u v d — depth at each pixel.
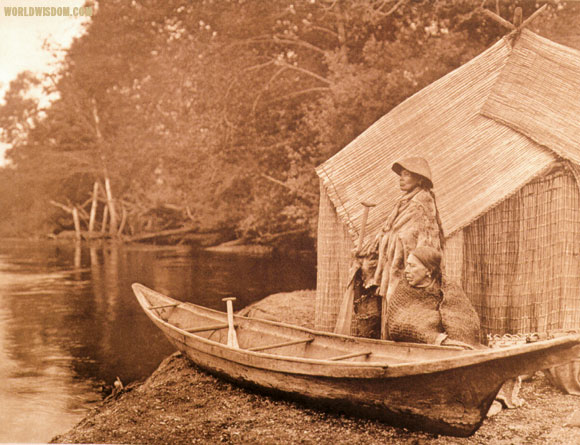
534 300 6.36
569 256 6.32
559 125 6.30
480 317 6.50
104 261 19.80
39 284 15.44
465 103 6.79
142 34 16.86
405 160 6.21
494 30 10.98
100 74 20.53
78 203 28.91
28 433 5.95
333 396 5.40
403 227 6.14
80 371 8.09
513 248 6.40
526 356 4.57
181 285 14.30
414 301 5.82
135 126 19.16
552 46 6.53
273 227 16.83
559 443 4.79
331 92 12.86
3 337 9.96
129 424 5.51
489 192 6.41
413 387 4.96
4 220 29.34
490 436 4.98
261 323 7.04
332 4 13.17
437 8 11.45
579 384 5.81
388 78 11.12
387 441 5.00
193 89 15.62
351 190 7.09
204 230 20.70
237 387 6.36
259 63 15.17
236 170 15.56
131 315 11.66
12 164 27.84
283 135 14.99
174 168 17.92
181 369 7.05
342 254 7.13
